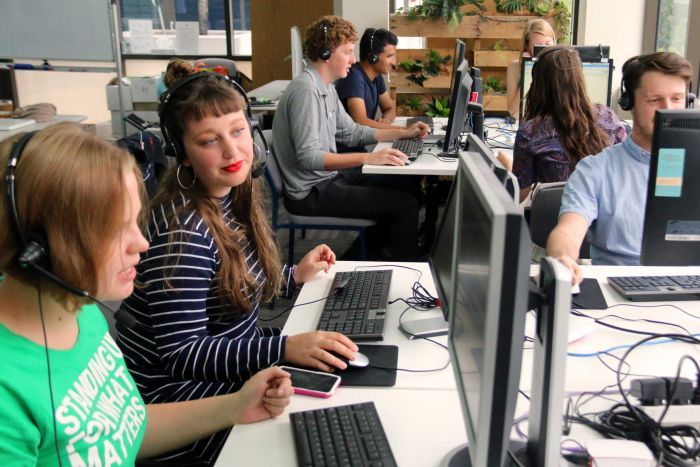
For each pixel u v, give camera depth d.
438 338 1.46
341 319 1.54
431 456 1.06
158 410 1.22
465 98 3.22
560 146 2.75
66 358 0.95
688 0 4.20
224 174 1.42
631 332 1.45
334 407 1.18
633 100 1.86
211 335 1.50
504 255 0.75
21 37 4.87
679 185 1.46
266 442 1.12
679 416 1.06
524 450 1.01
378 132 3.65
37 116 4.17
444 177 3.56
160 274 1.33
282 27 6.43
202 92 1.38
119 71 4.78
